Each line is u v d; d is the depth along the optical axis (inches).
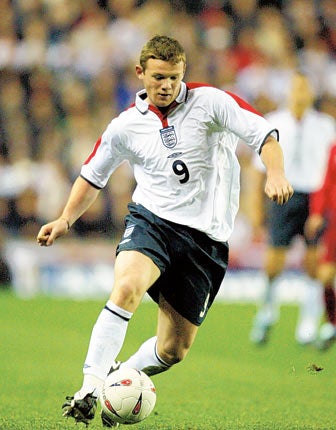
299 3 2952.8
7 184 2273.6
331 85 2770.7
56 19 2650.1
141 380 663.8
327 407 850.8
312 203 1382.9
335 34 2962.6
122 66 2610.7
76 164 2359.7
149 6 2773.1
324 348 1310.3
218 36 2783.0
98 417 775.1
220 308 1950.1
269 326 1393.9
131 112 722.2
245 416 792.3
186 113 709.3
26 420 747.4
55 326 1583.4
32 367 1121.4
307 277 1397.6
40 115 2439.7
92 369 652.7
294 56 2837.1
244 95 2682.1
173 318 725.3
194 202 714.2
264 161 676.7
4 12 2591.0
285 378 1055.6
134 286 663.8
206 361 1206.9
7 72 2502.5
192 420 766.5
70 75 2551.7
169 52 672.4
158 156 712.4
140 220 716.7
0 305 1904.5
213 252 725.9
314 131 1448.1
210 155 717.3
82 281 2164.1
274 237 1423.5
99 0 2741.1
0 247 2172.7
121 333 660.7
